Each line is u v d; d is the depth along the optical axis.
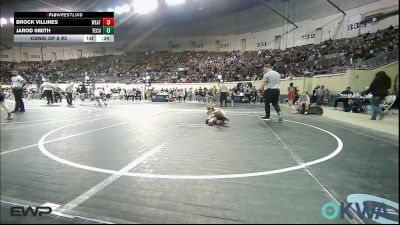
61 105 17.34
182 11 38.03
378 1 21.97
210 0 33.78
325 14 26.80
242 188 2.90
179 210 2.40
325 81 19.28
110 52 47.28
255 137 5.87
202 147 4.86
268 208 2.43
